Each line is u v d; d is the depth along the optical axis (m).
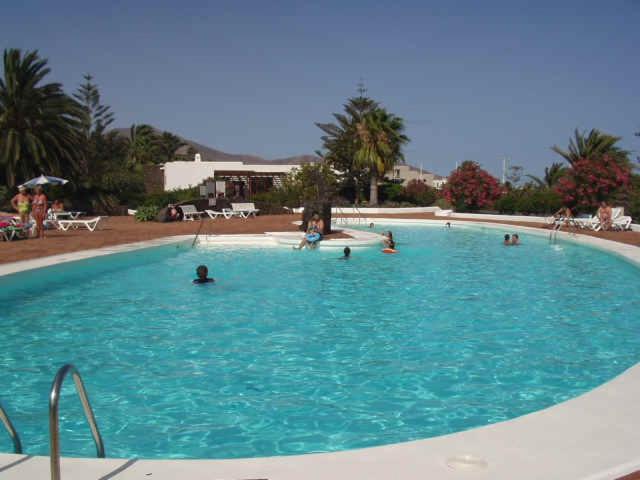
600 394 4.18
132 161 65.88
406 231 27.09
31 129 31.56
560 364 6.57
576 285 12.02
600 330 8.20
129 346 7.42
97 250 14.73
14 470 3.12
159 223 27.47
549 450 3.26
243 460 3.20
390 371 6.35
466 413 5.12
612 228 22.62
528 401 5.42
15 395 5.68
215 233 21.44
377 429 4.79
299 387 5.84
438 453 3.24
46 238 18.52
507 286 11.95
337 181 47.97
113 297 10.70
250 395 5.62
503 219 32.56
